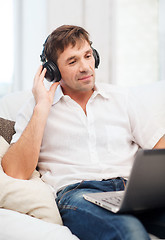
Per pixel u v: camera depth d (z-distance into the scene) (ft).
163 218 2.98
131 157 4.51
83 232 3.31
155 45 9.07
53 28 8.02
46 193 3.80
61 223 3.66
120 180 4.12
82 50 4.39
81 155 4.40
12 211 3.47
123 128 4.63
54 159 4.44
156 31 9.05
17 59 7.68
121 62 8.94
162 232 2.95
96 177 4.17
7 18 7.71
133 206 2.87
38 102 4.44
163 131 4.50
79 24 8.32
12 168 4.10
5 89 7.69
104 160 4.41
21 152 4.15
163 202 2.98
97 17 8.46
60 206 3.86
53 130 4.53
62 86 4.80
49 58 4.63
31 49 7.75
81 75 4.37
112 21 8.55
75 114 4.56
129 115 4.67
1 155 4.30
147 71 9.04
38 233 3.16
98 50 8.50
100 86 4.80
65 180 4.20
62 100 4.67
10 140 4.73
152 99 5.50
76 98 4.70
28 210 3.61
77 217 3.43
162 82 5.82
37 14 7.79
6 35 7.70
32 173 4.30
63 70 4.49
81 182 4.03
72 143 4.47
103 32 8.51
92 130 4.51
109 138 4.50
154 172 2.78
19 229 3.20
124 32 8.94
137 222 2.84
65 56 4.41
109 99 4.71
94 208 3.26
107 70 8.55
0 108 5.49
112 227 2.88
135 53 9.00
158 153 2.73
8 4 7.72
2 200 3.64
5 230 3.20
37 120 4.29
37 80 4.64
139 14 9.00
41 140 4.30
